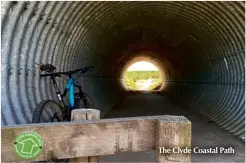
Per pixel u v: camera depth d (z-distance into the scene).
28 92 5.41
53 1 5.78
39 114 4.28
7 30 4.69
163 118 2.08
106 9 8.85
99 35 11.36
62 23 6.80
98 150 2.03
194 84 15.26
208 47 11.88
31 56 5.56
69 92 5.90
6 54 4.68
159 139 2.01
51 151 1.99
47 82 6.32
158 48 17.92
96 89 12.31
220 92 10.96
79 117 2.25
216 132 8.19
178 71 18.89
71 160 2.10
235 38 8.88
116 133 2.04
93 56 11.94
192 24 11.08
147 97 20.45
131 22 12.12
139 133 2.06
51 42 6.50
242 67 8.78
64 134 2.00
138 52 19.66
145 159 5.72
